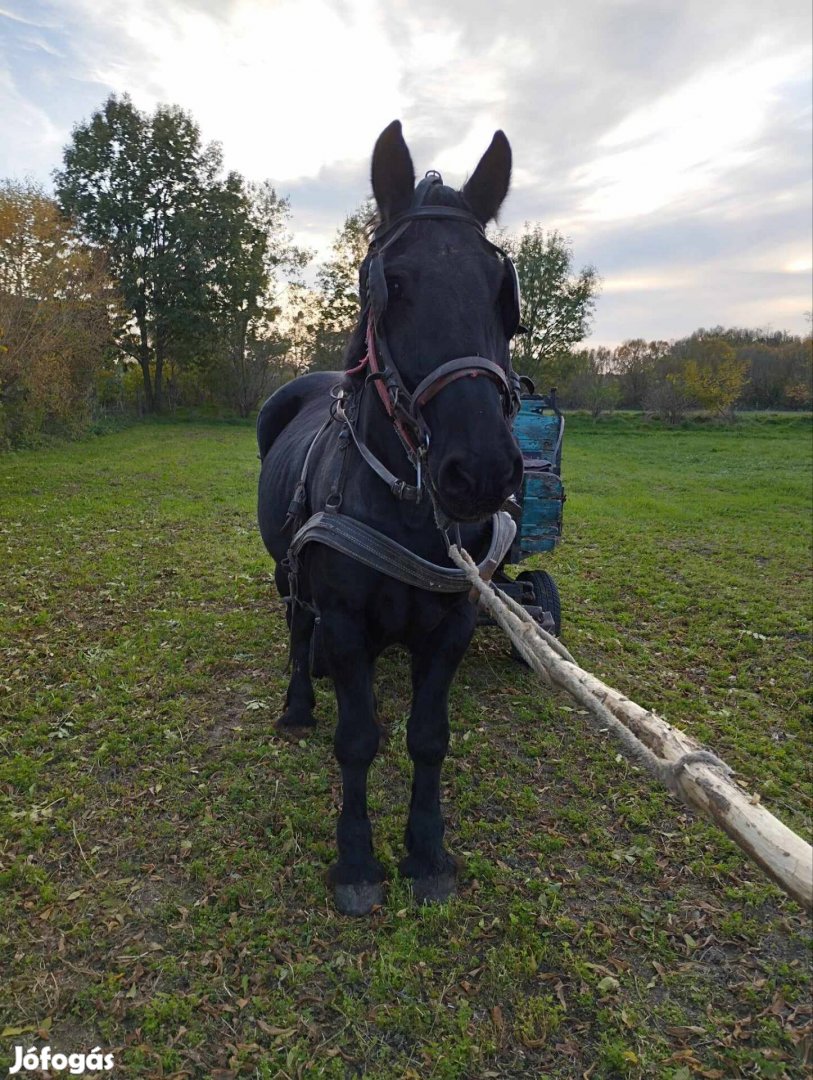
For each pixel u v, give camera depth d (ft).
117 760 11.37
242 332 102.06
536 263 91.66
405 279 6.70
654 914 8.39
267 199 102.37
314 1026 6.91
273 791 10.66
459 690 13.98
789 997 7.30
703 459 60.23
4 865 9.00
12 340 53.62
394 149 7.26
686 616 19.31
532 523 14.76
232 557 23.75
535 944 7.82
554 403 16.92
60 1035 6.84
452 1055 6.60
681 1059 6.63
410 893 8.52
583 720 12.92
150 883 8.80
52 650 15.58
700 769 4.45
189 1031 6.86
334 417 8.89
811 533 30.53
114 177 95.45
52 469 44.29
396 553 7.41
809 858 3.70
